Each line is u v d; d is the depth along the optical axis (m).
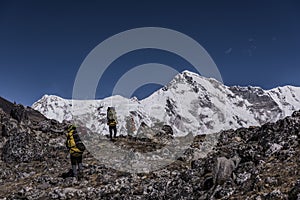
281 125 21.84
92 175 24.31
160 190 19.55
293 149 18.56
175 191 18.55
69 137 24.20
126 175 23.66
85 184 22.69
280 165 17.33
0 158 29.52
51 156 29.98
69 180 23.27
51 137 35.69
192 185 18.67
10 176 26.06
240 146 23.19
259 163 18.08
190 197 17.52
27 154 29.44
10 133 33.75
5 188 23.72
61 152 31.56
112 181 22.62
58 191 21.28
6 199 21.33
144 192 19.89
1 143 32.47
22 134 31.08
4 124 34.91
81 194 21.08
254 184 16.17
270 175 16.61
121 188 20.92
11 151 29.47
